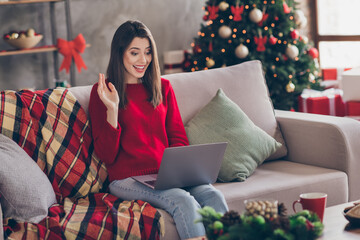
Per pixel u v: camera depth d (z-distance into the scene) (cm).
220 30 467
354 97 417
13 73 511
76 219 225
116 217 227
